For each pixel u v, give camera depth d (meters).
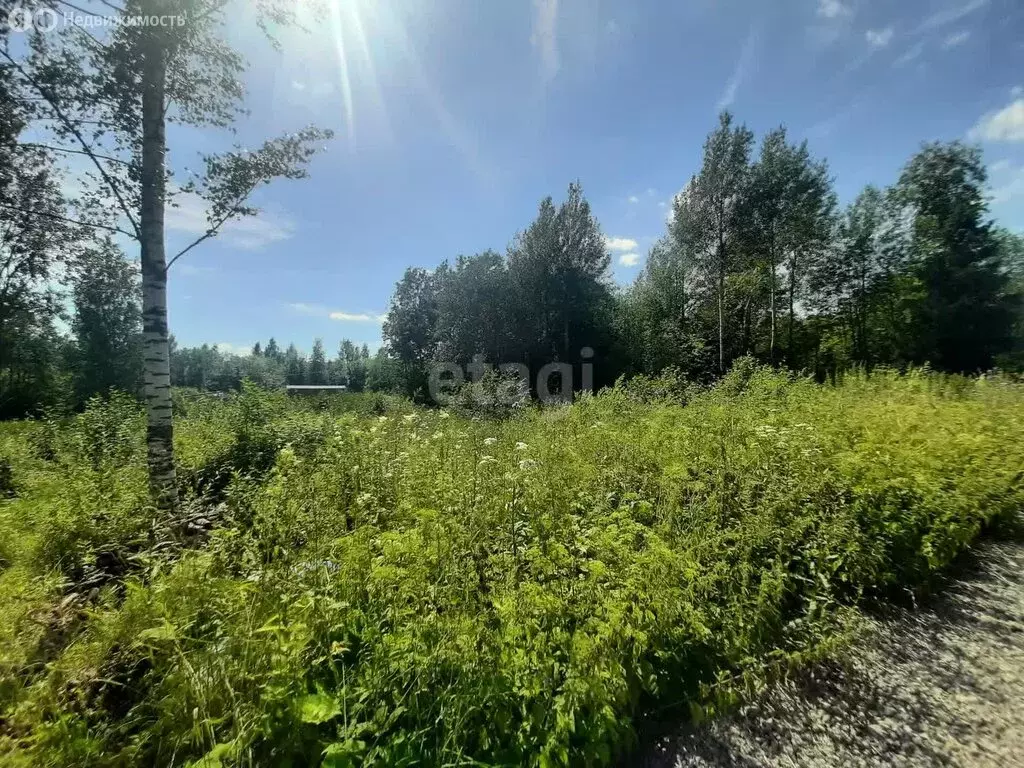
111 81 5.11
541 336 31.44
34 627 2.33
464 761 1.86
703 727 2.35
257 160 5.90
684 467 4.50
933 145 27.19
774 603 3.02
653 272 28.86
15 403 17.41
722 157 22.95
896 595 3.50
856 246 28.20
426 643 2.20
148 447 5.17
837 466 4.28
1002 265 27.69
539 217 29.78
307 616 2.30
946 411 6.76
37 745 1.70
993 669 2.80
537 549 2.88
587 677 2.16
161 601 2.25
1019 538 4.55
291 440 7.26
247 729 1.81
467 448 6.05
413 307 47.00
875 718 2.44
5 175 5.45
